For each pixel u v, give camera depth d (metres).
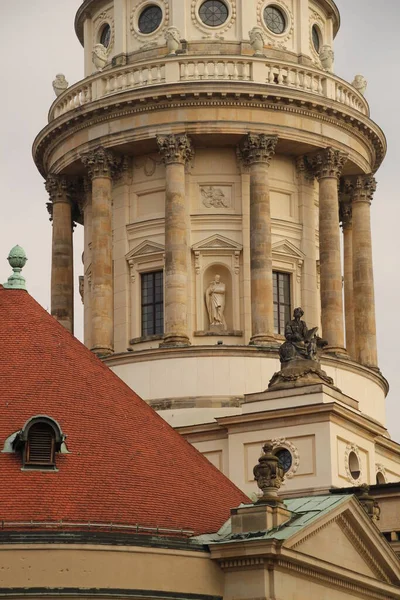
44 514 105.56
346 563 117.31
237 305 168.00
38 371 118.19
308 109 170.50
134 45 177.12
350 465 151.62
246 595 107.56
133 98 168.38
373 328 175.88
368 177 179.38
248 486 149.50
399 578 122.88
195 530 110.25
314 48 182.00
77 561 104.06
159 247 169.88
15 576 102.94
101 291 168.75
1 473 108.31
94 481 109.81
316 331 162.00
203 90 166.88
